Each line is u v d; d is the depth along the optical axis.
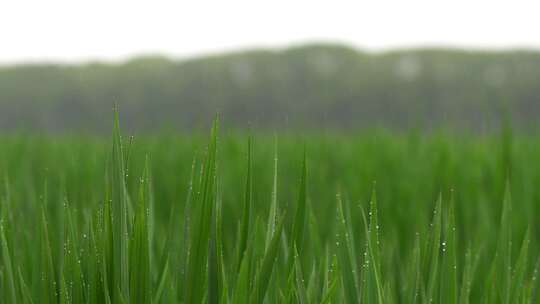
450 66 108.00
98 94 107.06
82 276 1.74
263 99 109.19
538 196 3.21
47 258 1.75
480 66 105.25
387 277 2.06
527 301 1.84
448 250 1.74
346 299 1.76
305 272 2.14
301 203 1.74
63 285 1.71
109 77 117.31
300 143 4.50
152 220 1.83
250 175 1.72
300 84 112.06
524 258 1.83
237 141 5.71
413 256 1.80
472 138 5.21
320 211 3.25
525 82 95.50
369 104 100.44
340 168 5.01
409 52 116.00
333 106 103.75
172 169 4.64
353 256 1.78
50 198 3.07
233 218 3.00
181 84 113.19
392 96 101.19
